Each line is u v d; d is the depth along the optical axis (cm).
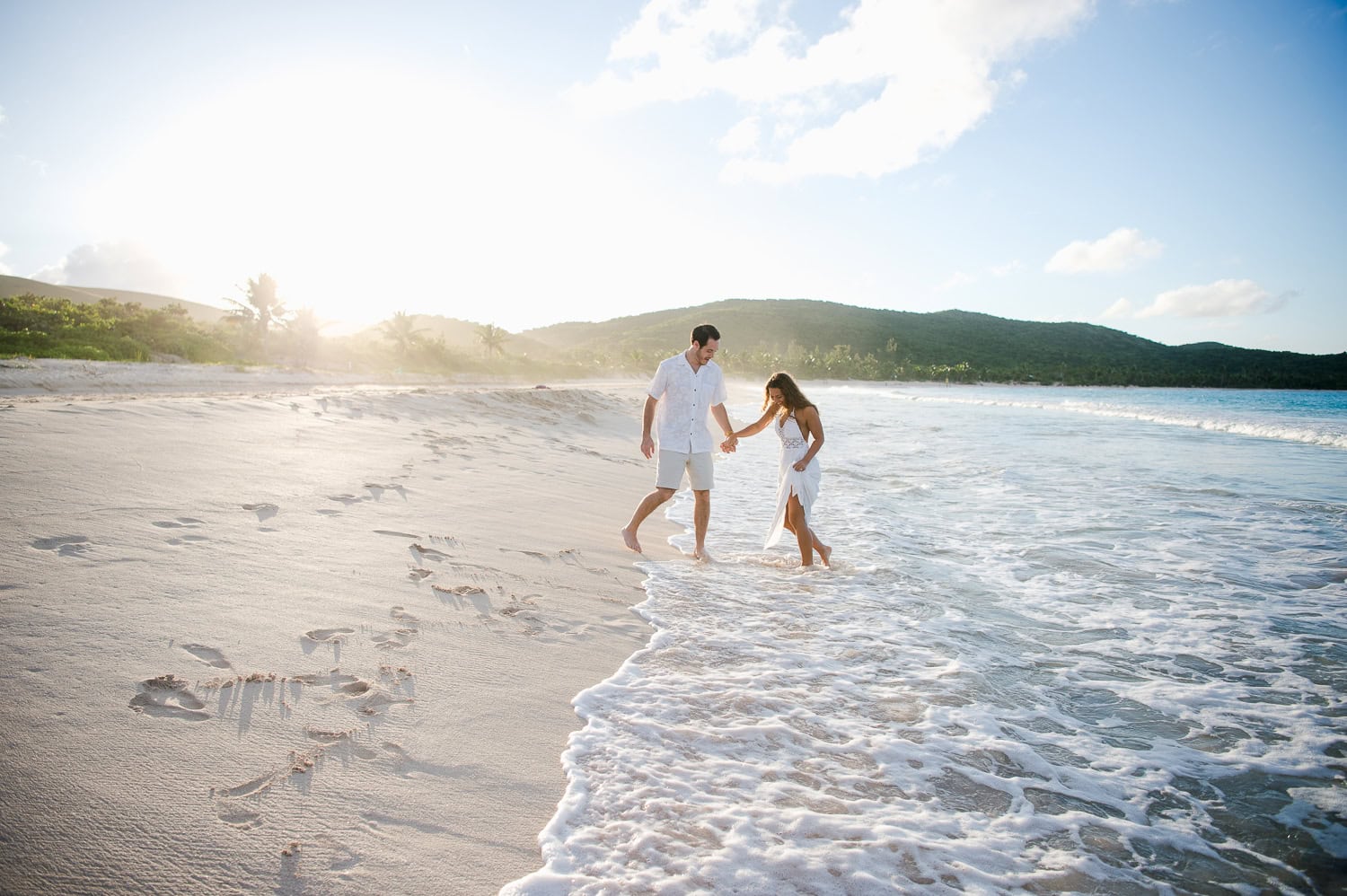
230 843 175
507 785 218
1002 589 479
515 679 290
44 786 182
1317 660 363
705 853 193
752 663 334
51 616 270
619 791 220
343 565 386
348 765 214
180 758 203
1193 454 1389
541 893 173
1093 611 436
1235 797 240
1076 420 2564
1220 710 306
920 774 245
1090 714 300
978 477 1012
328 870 171
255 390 1750
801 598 443
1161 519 720
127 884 158
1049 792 239
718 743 257
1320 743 278
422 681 274
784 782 234
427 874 175
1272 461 1289
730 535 627
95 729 208
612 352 14338
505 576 415
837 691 309
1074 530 667
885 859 197
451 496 600
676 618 391
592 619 373
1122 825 222
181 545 369
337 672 269
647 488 834
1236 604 451
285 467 584
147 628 275
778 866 190
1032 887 190
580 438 1255
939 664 344
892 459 1224
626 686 297
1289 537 643
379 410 1031
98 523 376
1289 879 199
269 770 205
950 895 184
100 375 1845
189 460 544
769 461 1157
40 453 482
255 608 312
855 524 679
